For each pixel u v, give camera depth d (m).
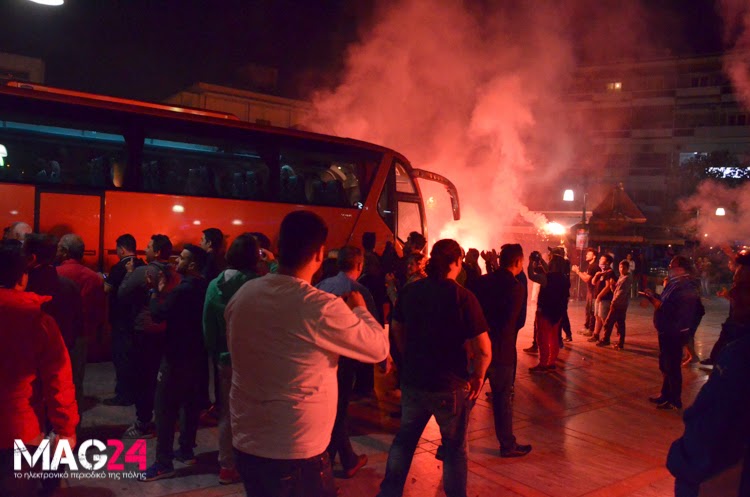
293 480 2.30
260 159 9.77
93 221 8.30
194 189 9.07
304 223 2.47
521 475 4.89
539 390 7.90
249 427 2.35
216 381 5.05
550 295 8.94
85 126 8.41
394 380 7.91
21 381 2.61
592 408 7.10
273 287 2.40
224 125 9.48
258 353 2.34
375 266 7.07
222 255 5.48
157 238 5.91
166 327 4.49
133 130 8.70
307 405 2.32
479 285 5.31
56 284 4.34
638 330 14.32
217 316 4.29
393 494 3.79
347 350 2.40
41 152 8.14
